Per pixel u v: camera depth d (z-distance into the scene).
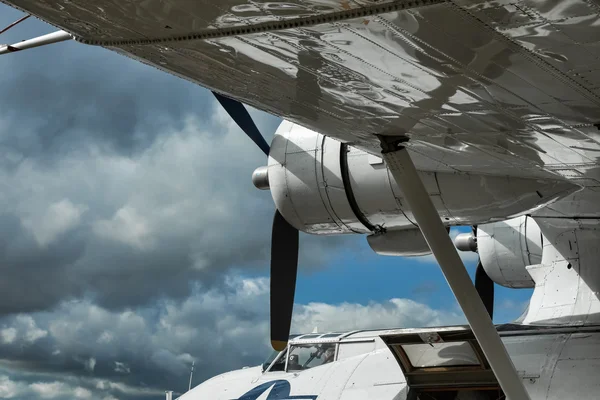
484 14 3.94
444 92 5.22
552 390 8.66
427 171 7.77
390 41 4.43
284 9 4.12
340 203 8.28
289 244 9.78
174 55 4.99
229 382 12.16
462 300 6.50
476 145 6.55
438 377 10.02
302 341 11.63
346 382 10.51
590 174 7.14
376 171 8.02
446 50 4.47
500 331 9.81
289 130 8.68
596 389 8.41
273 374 11.70
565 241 9.91
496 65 4.61
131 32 4.61
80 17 4.43
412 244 8.58
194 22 4.37
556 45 4.21
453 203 7.85
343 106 5.84
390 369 10.32
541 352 9.12
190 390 12.62
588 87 4.78
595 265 9.62
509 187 7.57
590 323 9.38
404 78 5.05
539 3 3.74
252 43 4.65
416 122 6.04
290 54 4.79
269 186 9.43
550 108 5.29
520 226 12.15
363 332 11.33
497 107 5.40
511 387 6.69
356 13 4.09
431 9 3.95
